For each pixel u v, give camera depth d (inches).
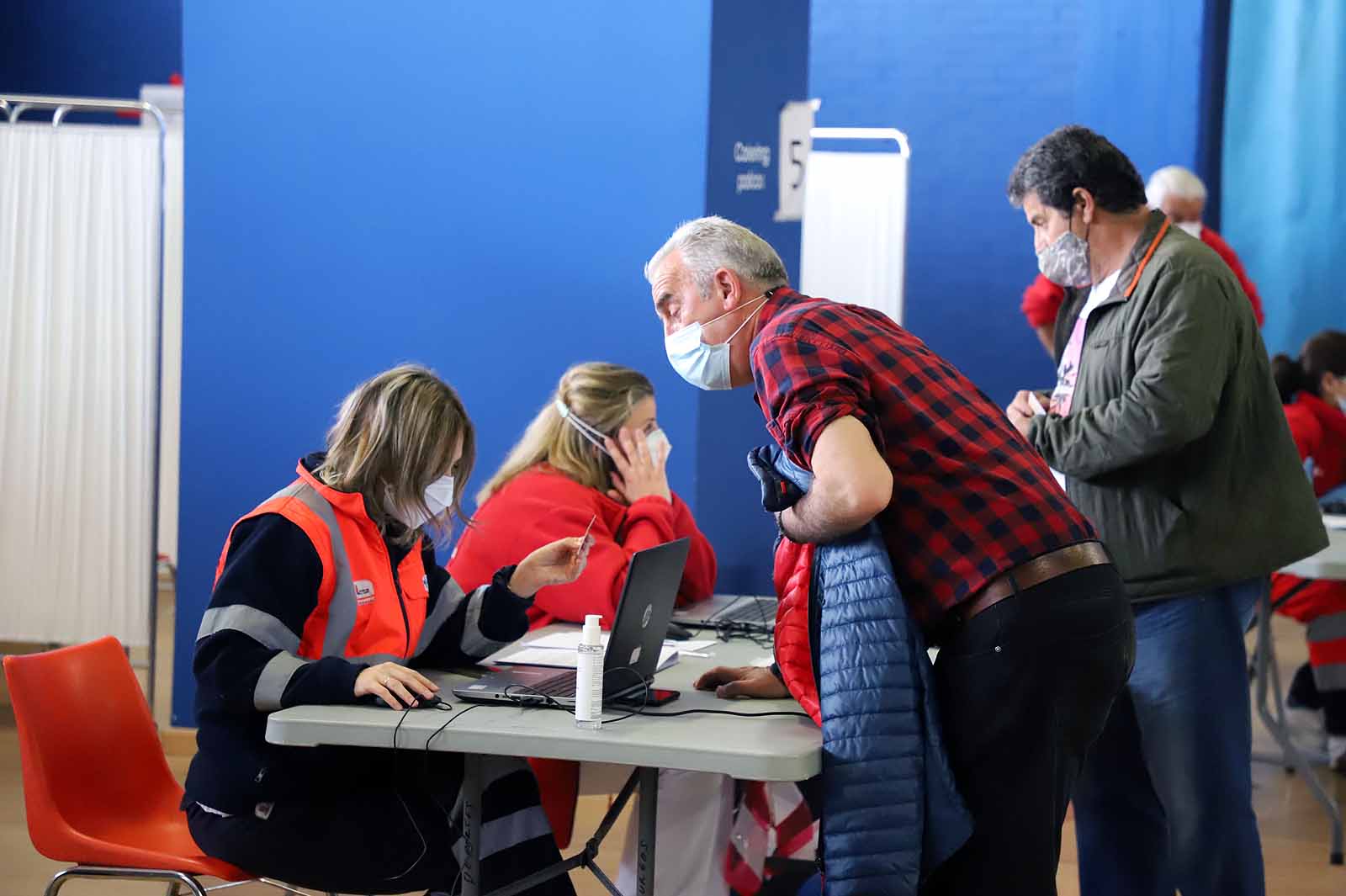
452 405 118.2
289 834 111.0
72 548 224.1
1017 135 396.8
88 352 221.9
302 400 205.9
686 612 161.5
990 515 101.8
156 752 128.3
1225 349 133.9
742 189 203.2
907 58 399.5
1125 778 145.9
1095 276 144.2
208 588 212.4
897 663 99.9
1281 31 366.3
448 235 199.5
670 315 115.8
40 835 114.2
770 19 210.8
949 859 104.3
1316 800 215.3
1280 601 231.5
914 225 402.6
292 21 201.9
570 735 98.9
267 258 205.2
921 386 103.7
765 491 105.0
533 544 154.5
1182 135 373.4
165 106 347.9
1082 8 391.2
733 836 150.9
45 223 221.0
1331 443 257.3
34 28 406.9
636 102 191.0
